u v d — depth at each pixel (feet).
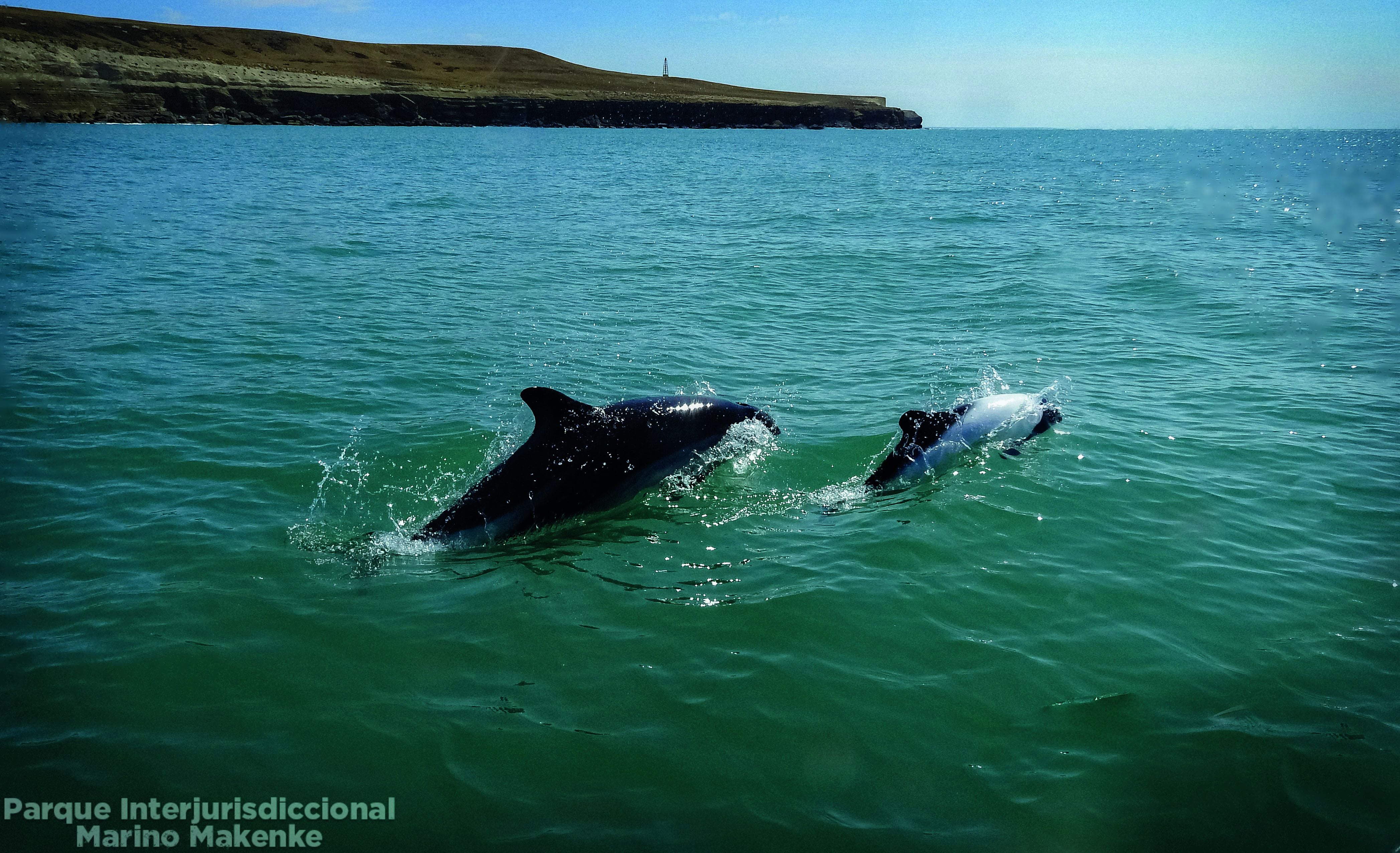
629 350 44.98
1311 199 143.33
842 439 33.04
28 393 35.68
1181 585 22.84
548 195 128.47
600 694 18.42
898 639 20.45
